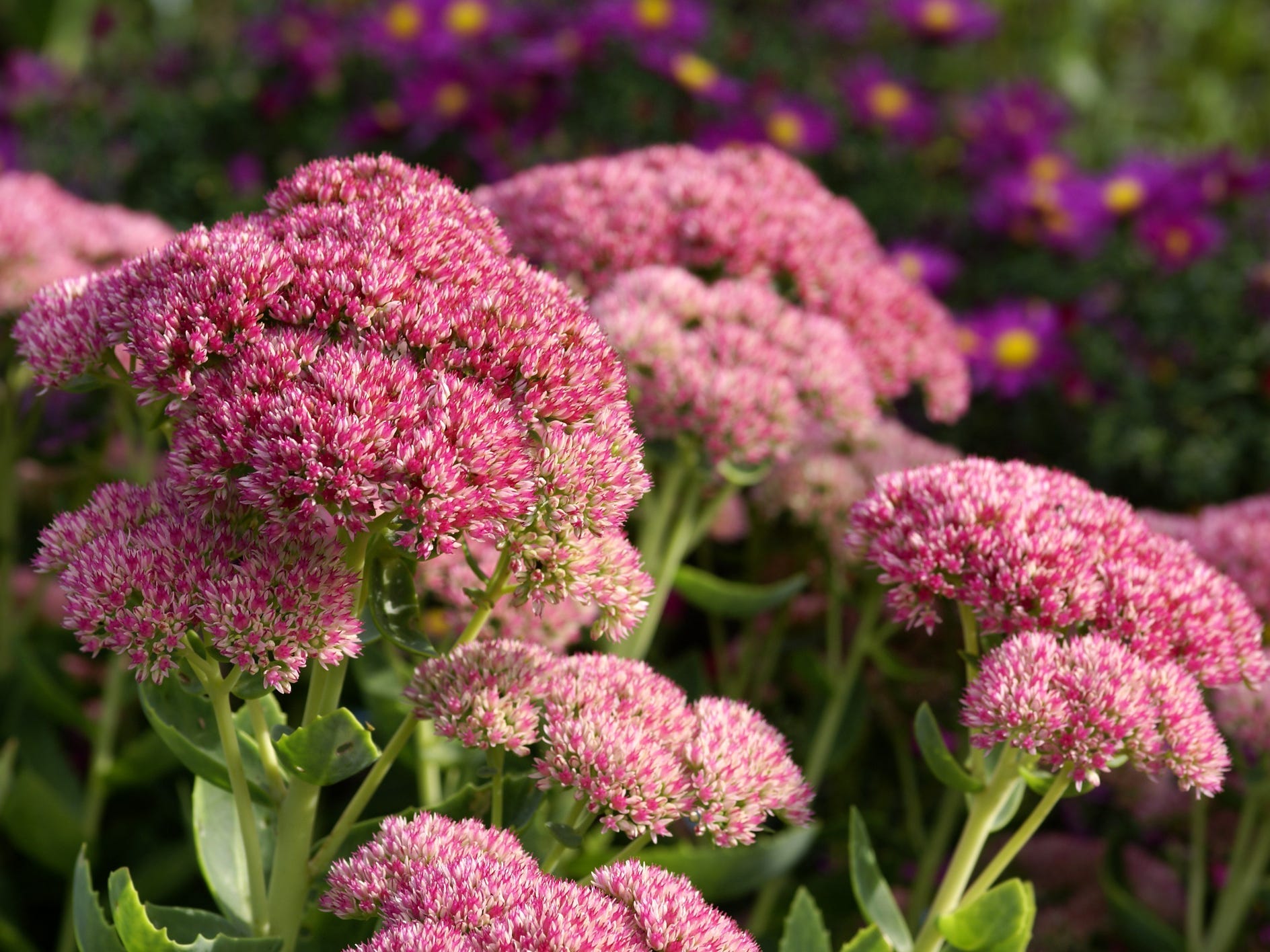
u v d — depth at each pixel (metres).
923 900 0.77
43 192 0.83
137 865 0.79
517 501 0.54
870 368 0.78
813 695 0.84
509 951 0.52
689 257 0.77
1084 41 1.89
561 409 0.56
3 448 0.82
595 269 0.76
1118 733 0.58
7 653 0.83
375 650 0.70
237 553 0.56
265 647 0.55
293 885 0.59
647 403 0.71
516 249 0.76
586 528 0.56
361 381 0.54
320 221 0.58
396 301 0.56
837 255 0.78
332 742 0.56
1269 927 0.78
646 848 0.69
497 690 0.58
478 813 0.61
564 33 1.13
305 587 0.55
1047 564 0.61
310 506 0.53
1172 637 0.61
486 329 0.56
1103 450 1.02
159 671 0.55
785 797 0.59
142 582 0.55
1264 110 1.90
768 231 0.77
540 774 0.58
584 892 0.54
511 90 1.13
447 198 0.59
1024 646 0.60
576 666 0.60
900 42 1.42
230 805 0.62
